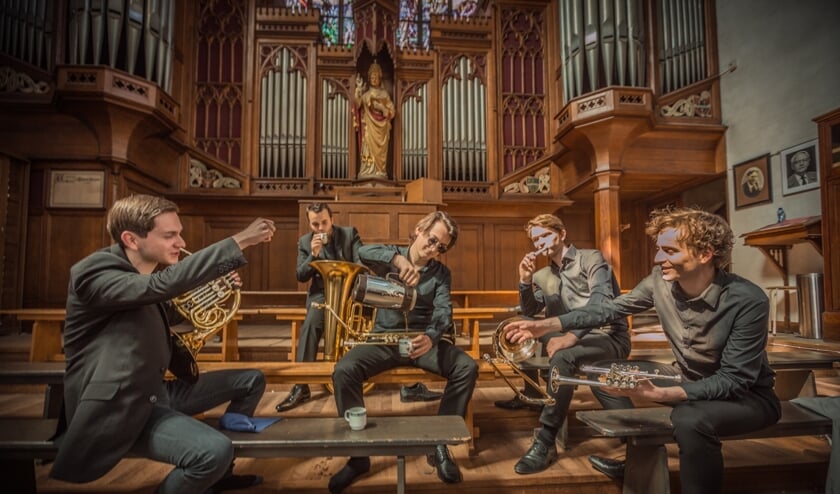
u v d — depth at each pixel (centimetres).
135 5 550
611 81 616
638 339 436
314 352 291
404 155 716
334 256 309
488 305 675
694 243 158
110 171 527
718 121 609
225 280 172
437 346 218
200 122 677
